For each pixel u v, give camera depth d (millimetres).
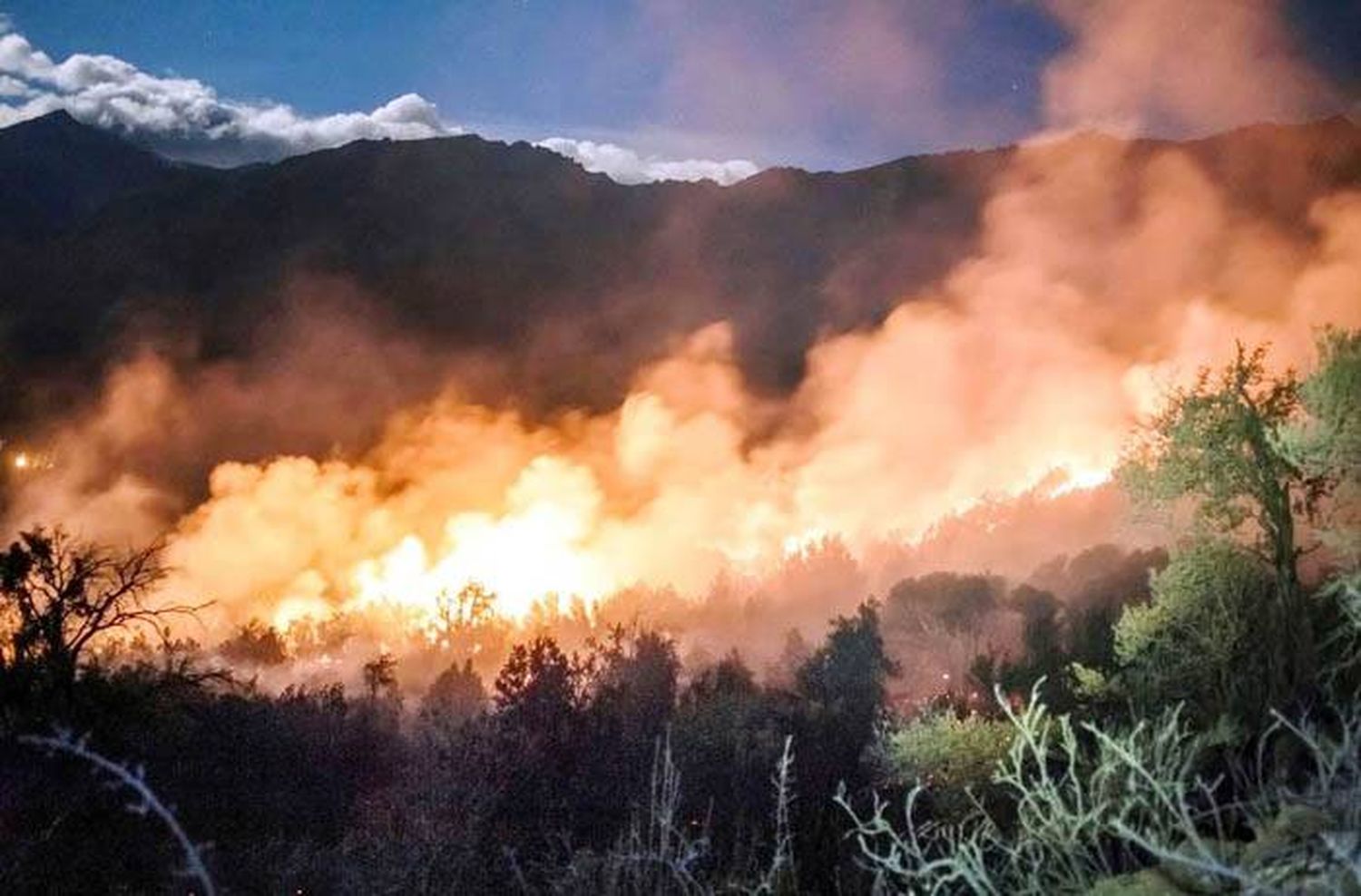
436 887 7445
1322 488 5316
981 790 5207
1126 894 3432
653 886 5711
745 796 8125
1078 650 7992
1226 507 5504
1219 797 4449
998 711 7633
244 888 8023
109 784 3277
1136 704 5504
